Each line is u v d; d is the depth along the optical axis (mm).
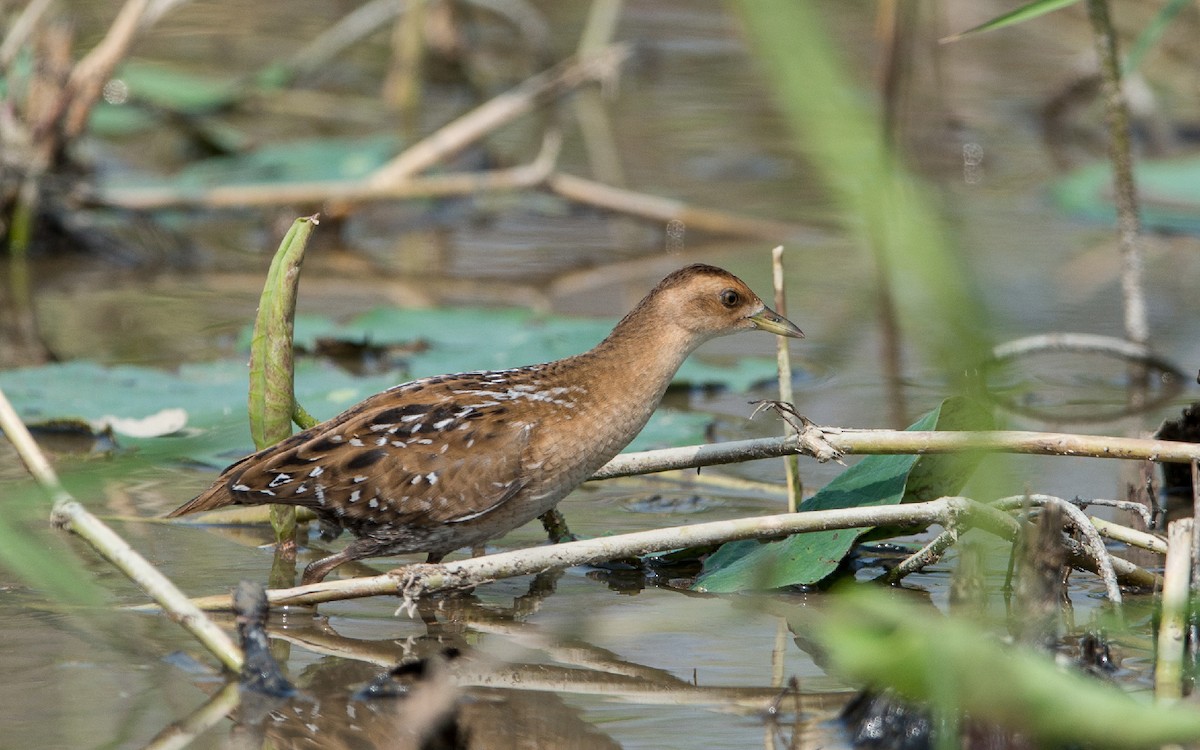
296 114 19766
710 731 5840
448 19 21266
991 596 7355
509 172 15984
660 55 21781
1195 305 13320
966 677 3623
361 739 5703
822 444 7656
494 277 14562
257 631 6309
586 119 19484
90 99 15359
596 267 14914
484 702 6145
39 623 6941
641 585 7910
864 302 13633
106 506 8852
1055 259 14570
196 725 5777
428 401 7875
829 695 6227
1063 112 18891
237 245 15844
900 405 10805
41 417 9922
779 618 7309
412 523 7789
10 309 13227
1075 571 7918
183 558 8078
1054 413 10898
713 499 9188
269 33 21875
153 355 11805
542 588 7828
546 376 8086
